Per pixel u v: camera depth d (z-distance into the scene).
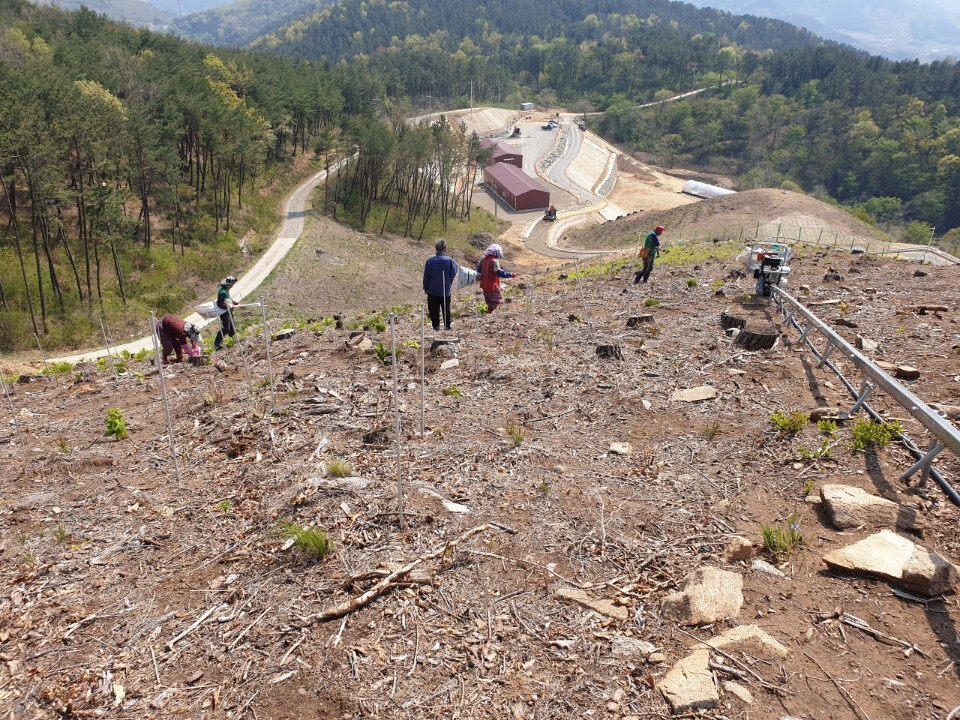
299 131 101.31
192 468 6.86
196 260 57.25
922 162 163.25
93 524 5.86
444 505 5.43
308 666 3.86
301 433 7.27
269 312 49.44
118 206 50.12
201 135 67.19
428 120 157.88
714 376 8.02
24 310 44.16
